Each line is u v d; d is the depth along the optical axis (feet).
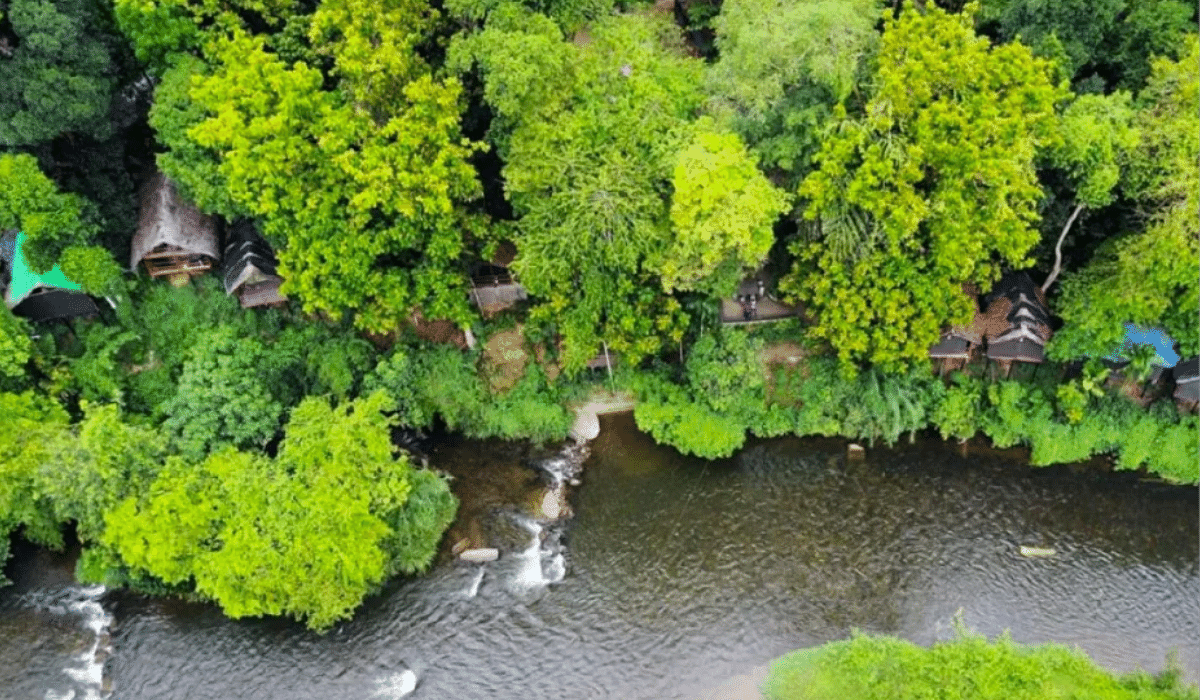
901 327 145.79
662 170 140.15
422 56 154.92
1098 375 156.87
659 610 149.28
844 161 132.36
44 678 144.56
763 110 139.33
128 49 160.97
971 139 128.16
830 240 141.49
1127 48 153.48
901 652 132.16
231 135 134.41
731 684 139.33
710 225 131.34
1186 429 157.79
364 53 137.80
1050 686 121.49
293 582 140.56
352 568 142.00
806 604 148.66
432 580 154.10
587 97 143.74
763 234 136.56
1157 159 137.18
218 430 152.46
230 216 155.43
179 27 150.82
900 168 131.23
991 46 160.45
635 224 138.41
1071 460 161.99
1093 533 155.02
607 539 159.74
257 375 157.07
